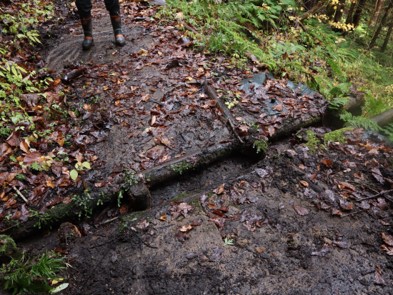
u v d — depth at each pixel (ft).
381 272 8.77
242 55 18.33
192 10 23.40
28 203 10.78
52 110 14.29
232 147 12.69
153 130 13.38
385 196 10.75
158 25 21.40
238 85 15.96
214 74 16.60
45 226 10.48
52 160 12.13
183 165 11.91
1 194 10.89
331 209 10.39
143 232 9.95
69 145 12.96
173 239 9.73
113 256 9.43
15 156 12.31
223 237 9.71
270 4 26.48
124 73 16.87
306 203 10.61
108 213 10.96
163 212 10.48
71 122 14.02
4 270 8.86
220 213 10.34
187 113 14.16
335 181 11.32
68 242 9.91
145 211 10.59
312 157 12.16
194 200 10.81
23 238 10.28
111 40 19.84
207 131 13.33
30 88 15.25
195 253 9.35
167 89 15.62
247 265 9.02
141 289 8.66
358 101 15.99
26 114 13.89
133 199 10.85
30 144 12.80
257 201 10.71
